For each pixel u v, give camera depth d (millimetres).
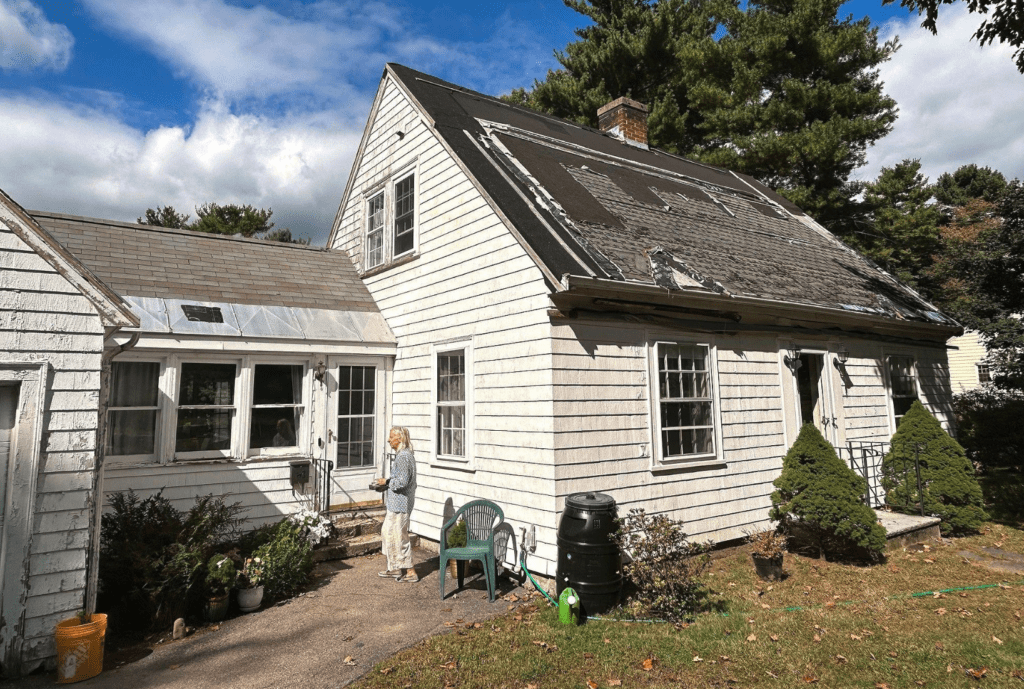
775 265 10180
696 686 4297
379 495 9406
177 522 6066
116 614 5570
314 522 7422
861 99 19703
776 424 9125
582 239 7453
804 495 7461
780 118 19906
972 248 14367
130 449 7461
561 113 23750
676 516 7531
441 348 8633
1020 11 6695
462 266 8344
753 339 9055
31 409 4637
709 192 12758
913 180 21812
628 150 13203
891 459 9648
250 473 8188
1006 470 13977
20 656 4453
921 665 4543
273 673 4539
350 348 9242
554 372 6586
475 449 7727
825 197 20531
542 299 6793
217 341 8008
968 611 5660
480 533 6879
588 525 5742
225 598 5773
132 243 9367
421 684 4301
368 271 10852
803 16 19922
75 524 4777
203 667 4688
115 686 4359
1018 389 16656
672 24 22750
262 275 9969
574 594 5547
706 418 8211
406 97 10297
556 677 4430
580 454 6668
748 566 7391
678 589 5766
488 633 5262
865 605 5902
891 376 11719
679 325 7820
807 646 4934
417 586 6746
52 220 9008
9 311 4617
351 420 9336
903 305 11844
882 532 7203
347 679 4402
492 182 8055
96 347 5020
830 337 10273
